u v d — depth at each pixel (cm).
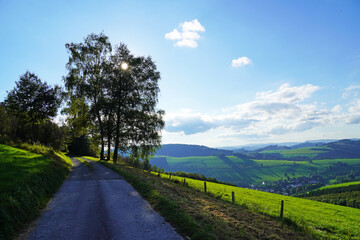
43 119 3450
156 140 3300
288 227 1239
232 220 977
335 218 2491
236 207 1527
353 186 13925
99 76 3228
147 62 3334
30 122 3372
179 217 835
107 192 1273
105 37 3200
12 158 1467
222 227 812
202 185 3578
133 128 3259
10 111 3206
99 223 795
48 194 1157
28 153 1925
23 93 3186
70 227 754
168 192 1351
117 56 3250
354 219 2569
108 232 718
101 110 3177
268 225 1117
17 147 2261
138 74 3266
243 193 3791
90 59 3178
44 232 707
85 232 715
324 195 13125
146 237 684
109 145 3478
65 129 4519
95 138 3453
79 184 1495
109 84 3144
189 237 698
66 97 3119
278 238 853
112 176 1870
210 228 761
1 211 707
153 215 891
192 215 888
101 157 3591
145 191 1289
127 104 3212
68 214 885
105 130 3192
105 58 3291
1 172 1073
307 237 1086
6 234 653
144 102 3309
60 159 2497
